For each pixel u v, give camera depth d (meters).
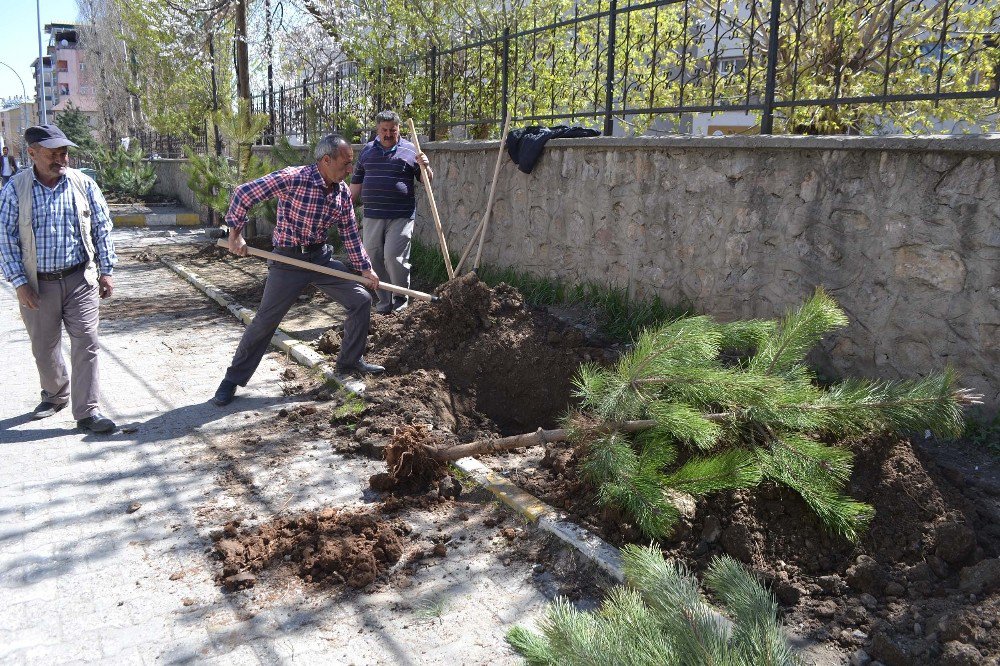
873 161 4.54
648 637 2.06
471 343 5.71
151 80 22.56
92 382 4.84
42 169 4.61
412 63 10.76
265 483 4.21
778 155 5.11
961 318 4.20
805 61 7.26
